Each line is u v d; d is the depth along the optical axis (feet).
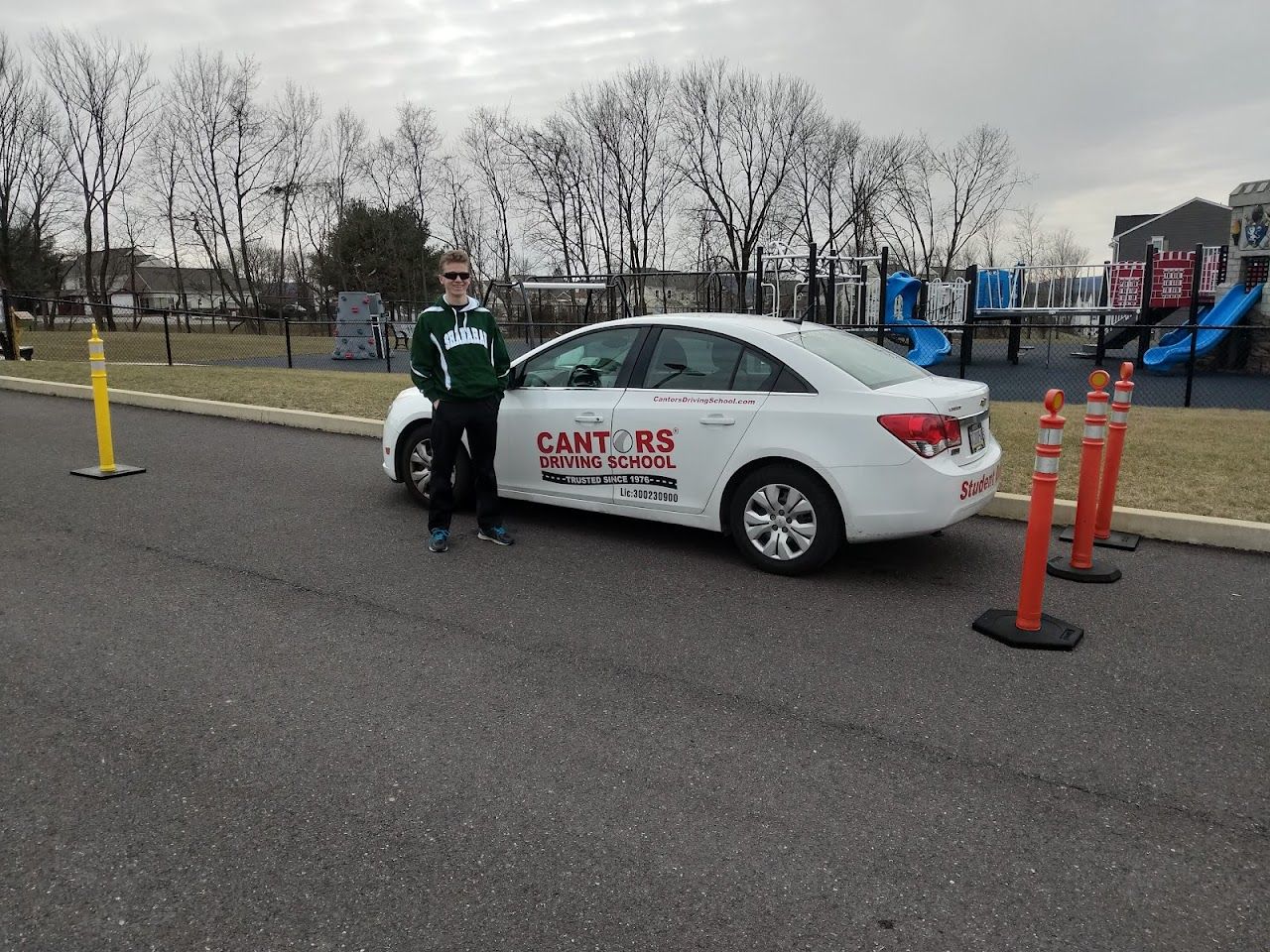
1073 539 19.12
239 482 25.17
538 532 20.38
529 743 10.92
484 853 8.79
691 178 166.81
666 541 19.63
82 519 21.01
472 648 13.79
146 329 169.99
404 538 19.71
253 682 12.47
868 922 7.84
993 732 11.28
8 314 62.90
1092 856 8.81
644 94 163.94
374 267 184.03
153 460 28.17
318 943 7.55
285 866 8.56
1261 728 11.41
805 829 9.22
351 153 191.83
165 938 7.59
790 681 12.71
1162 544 19.60
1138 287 71.20
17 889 8.20
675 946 7.55
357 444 31.24
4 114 172.86
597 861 8.68
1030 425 33.50
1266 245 58.18
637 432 18.61
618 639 14.20
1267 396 46.65
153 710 11.62
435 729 11.23
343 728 11.23
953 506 16.19
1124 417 19.01
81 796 9.66
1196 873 8.55
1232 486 22.75
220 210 188.03
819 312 84.53
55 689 12.16
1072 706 12.00
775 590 16.52
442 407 18.33
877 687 12.53
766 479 17.21
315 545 19.11
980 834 9.15
